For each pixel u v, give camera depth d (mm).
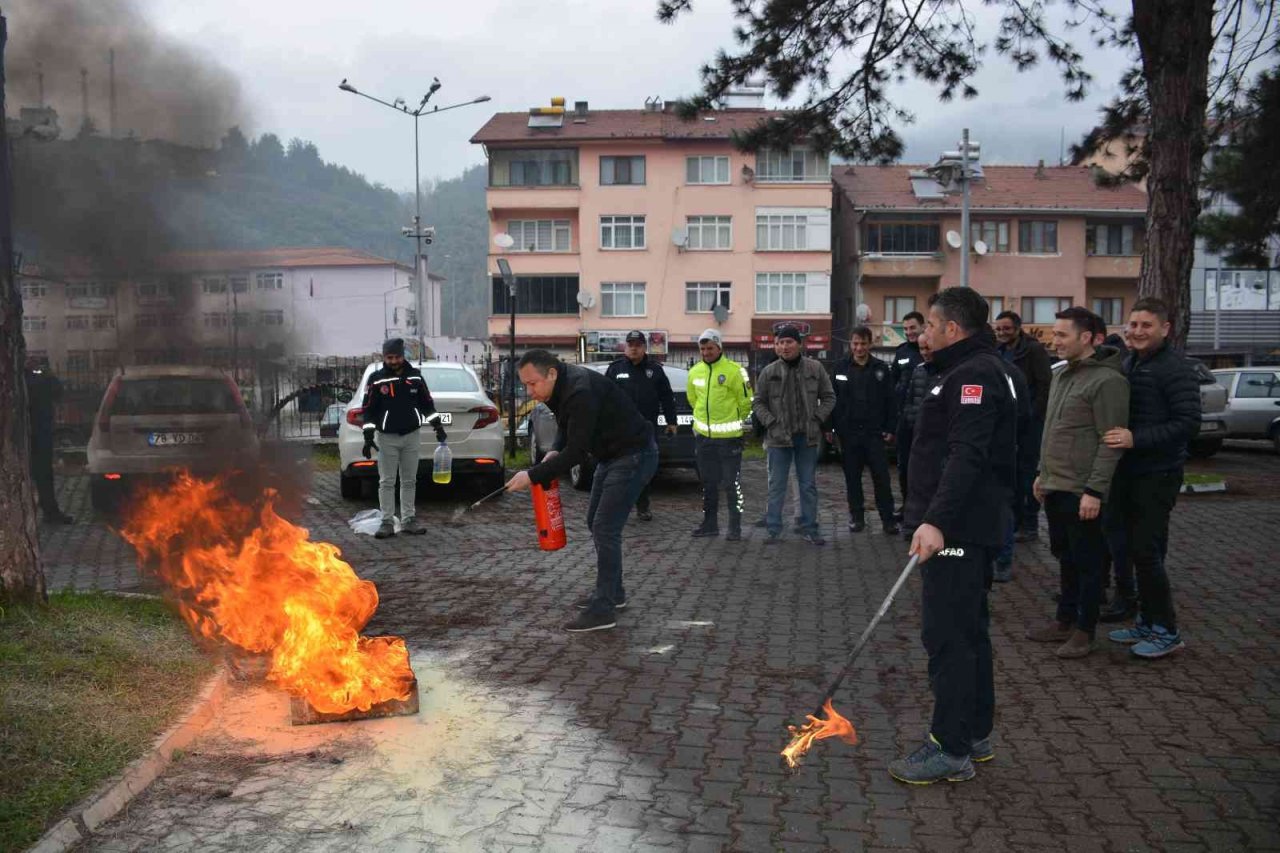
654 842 3486
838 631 6246
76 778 3756
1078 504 5578
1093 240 46000
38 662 4684
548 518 6363
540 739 4438
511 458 15984
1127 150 13695
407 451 9625
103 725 4219
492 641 6016
